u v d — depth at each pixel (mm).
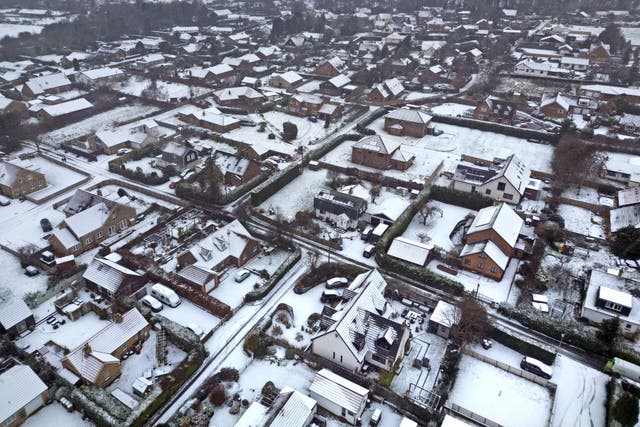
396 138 115562
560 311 58719
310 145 109750
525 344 52406
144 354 52406
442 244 73188
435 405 46594
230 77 155125
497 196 83750
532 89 146250
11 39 192500
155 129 107875
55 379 48062
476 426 45000
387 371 50469
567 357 53094
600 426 45094
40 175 87000
